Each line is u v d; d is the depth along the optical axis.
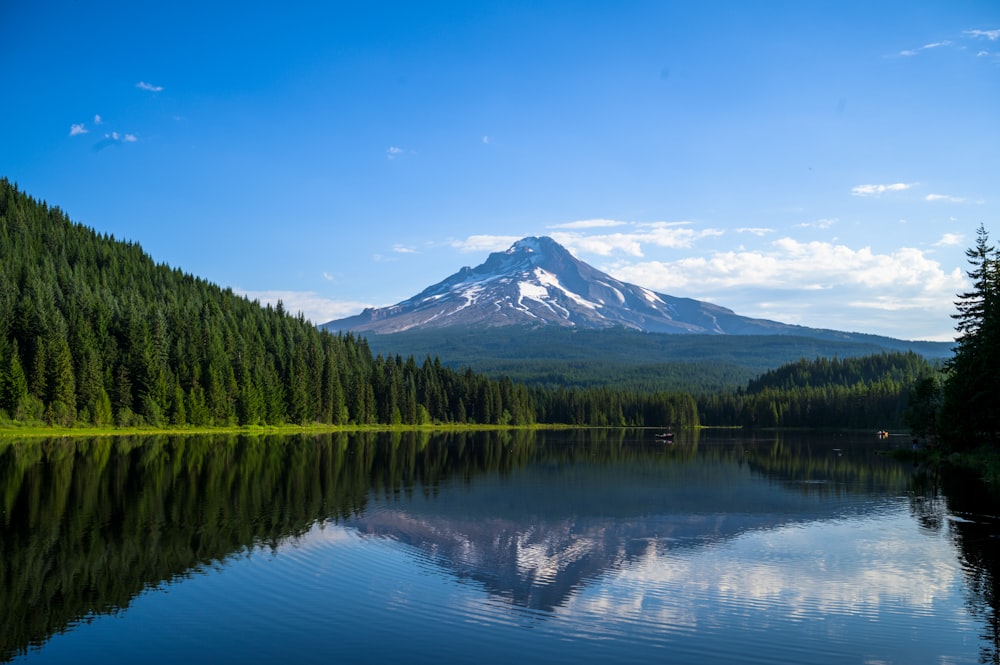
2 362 110.00
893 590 27.86
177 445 96.19
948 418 78.38
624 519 43.62
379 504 47.44
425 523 41.09
